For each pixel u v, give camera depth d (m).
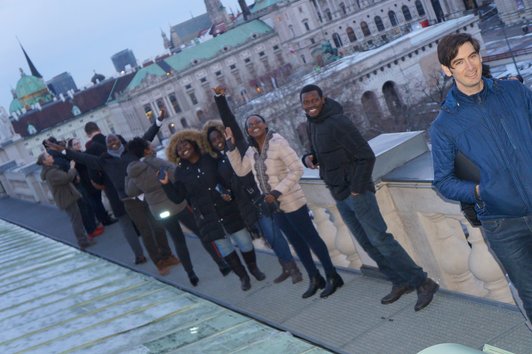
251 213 6.93
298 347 4.60
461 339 4.68
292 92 87.06
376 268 6.26
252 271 7.57
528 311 3.82
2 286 9.99
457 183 3.65
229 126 6.68
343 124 5.09
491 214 3.60
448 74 3.49
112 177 9.24
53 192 11.69
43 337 6.66
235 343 5.02
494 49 97.00
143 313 6.63
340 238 7.00
